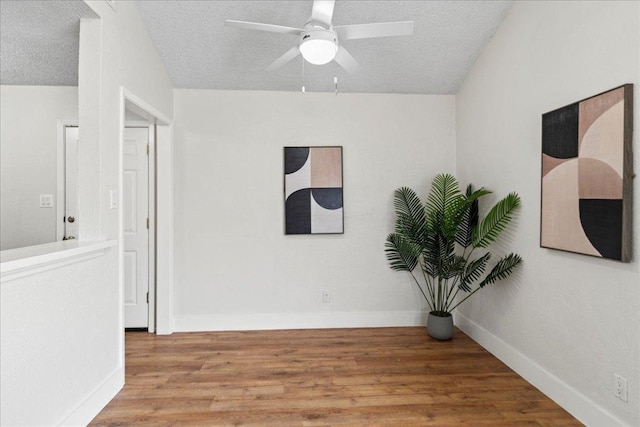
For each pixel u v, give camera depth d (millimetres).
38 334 1642
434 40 3004
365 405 2164
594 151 1892
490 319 2984
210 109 3475
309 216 3545
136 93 2650
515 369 2609
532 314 2439
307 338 3299
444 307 3516
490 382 2453
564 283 2146
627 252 1708
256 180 3521
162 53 3049
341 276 3607
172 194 3418
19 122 3156
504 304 2775
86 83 2152
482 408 2133
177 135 3447
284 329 3553
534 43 2428
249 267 3535
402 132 3631
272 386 2396
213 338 3295
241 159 3506
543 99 2342
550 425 1969
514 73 2656
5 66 2830
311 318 3586
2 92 3146
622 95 1726
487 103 3043
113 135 2320
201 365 2719
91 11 2061
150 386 2398
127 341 3217
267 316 3553
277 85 3455
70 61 2758
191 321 3488
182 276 3479
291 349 3031
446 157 3654
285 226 3531
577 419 2016
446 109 3654
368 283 3627
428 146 3650
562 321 2160
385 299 3641
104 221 2211
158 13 2695
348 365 2719
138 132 3387
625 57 1747
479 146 3182
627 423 1728
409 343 3168
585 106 1950
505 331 2762
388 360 2809
